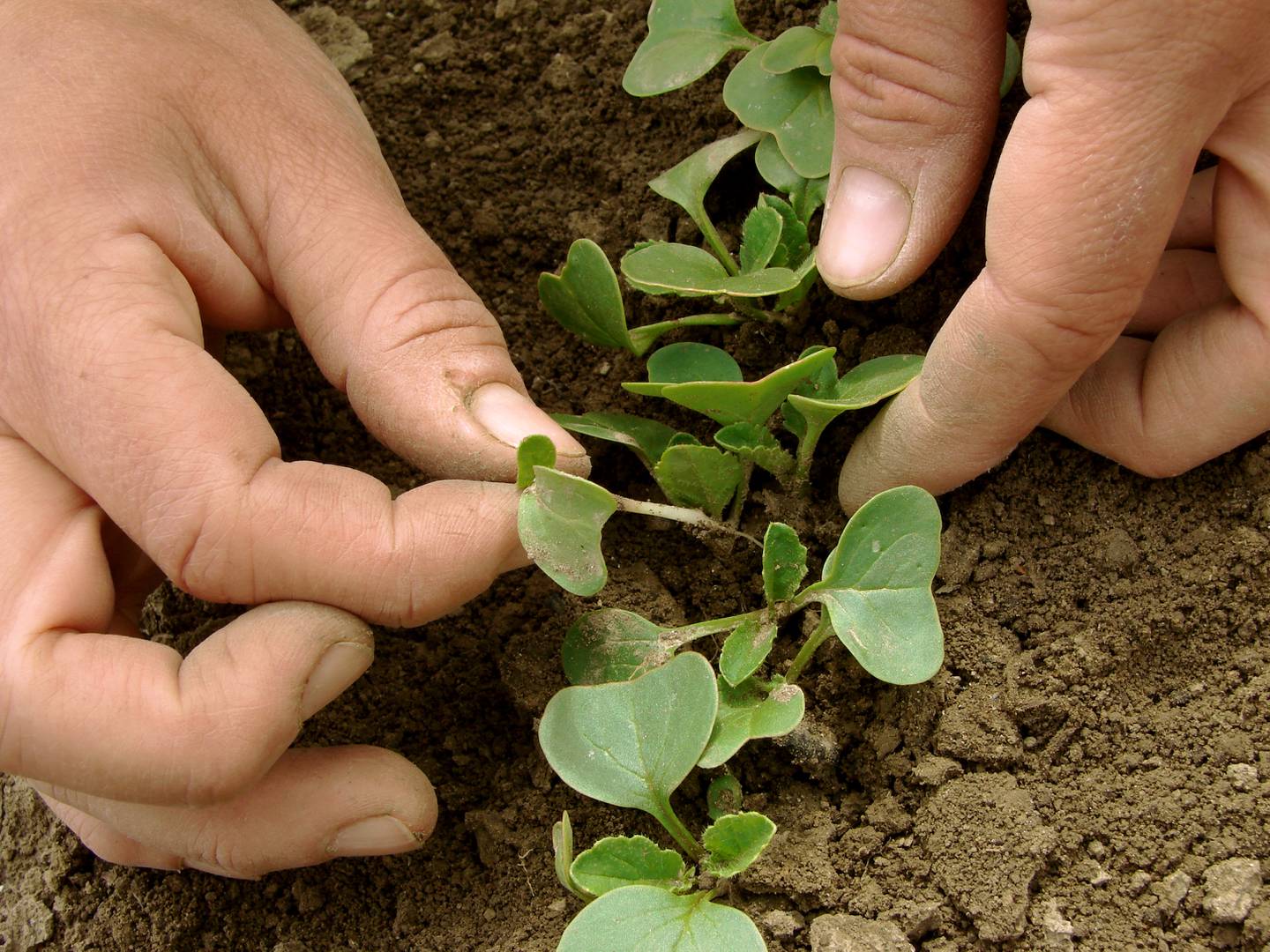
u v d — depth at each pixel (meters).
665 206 0.36
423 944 0.31
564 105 0.37
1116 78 0.27
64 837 0.33
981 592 0.32
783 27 0.35
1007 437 0.30
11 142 0.29
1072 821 0.30
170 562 0.29
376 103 0.37
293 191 0.31
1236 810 0.30
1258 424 0.30
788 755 0.32
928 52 0.30
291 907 0.32
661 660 0.31
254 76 0.32
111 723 0.28
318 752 0.30
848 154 0.31
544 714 0.30
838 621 0.30
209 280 0.30
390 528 0.29
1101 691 0.31
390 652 0.33
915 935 0.30
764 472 0.34
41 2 0.31
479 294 0.36
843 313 0.34
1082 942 0.29
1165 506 0.32
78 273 0.29
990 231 0.28
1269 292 0.29
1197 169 0.33
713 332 0.35
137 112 0.30
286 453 0.35
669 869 0.30
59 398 0.28
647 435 0.33
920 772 0.31
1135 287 0.28
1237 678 0.31
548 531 0.29
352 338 0.30
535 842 0.32
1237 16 0.26
